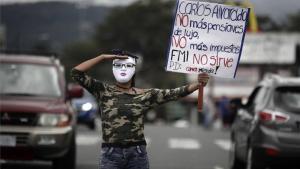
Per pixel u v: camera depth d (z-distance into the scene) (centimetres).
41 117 1312
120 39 10544
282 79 1330
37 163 1612
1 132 1293
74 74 746
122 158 736
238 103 1485
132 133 736
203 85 771
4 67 1432
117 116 736
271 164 1266
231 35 811
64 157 1367
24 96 1380
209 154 1905
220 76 809
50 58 1488
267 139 1257
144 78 10106
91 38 11906
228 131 3284
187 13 812
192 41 810
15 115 1308
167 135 2717
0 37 6875
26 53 1526
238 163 1517
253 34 6078
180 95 754
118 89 748
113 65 745
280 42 6041
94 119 3019
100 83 750
